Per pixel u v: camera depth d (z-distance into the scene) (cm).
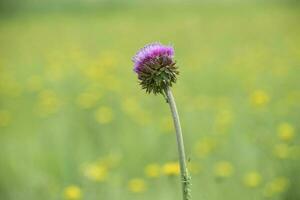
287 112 1247
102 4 4438
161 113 1399
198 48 2458
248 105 1341
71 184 967
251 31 2862
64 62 2181
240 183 906
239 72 1823
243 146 1055
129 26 3412
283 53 2123
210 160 1014
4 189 986
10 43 3036
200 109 1367
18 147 1194
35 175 1028
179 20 3528
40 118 1442
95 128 1280
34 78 1892
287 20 3114
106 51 2498
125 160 1062
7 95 1683
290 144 1047
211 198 870
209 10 3928
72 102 1535
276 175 938
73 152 1113
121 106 1423
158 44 444
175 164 894
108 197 908
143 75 432
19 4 4462
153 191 912
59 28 3534
